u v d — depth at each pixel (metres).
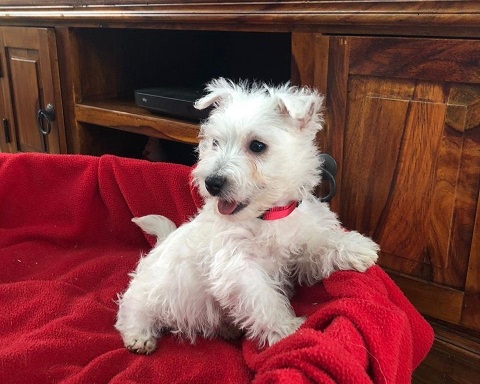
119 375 0.97
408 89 1.00
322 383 0.71
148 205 1.41
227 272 0.95
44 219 1.51
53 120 1.72
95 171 1.46
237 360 0.98
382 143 1.05
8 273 1.36
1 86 1.87
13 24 1.73
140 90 1.52
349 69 1.05
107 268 1.36
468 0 0.88
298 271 1.07
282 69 1.70
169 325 1.10
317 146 1.11
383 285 0.97
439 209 1.02
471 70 0.92
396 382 0.87
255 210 0.97
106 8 1.42
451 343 1.07
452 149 0.97
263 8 1.11
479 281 1.00
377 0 0.96
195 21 1.24
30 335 1.09
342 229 1.07
